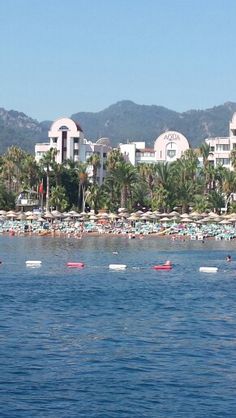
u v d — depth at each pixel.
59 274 92.44
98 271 97.00
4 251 127.50
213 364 43.88
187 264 107.56
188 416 34.59
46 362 43.91
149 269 100.19
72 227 177.12
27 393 37.78
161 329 54.56
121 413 34.88
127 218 184.50
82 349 47.47
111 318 59.28
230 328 55.16
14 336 51.19
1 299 68.94
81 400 36.75
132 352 46.72
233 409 35.62
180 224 179.75
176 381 40.16
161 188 197.38
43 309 63.41
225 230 170.12
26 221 183.12
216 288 80.06
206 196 197.50
